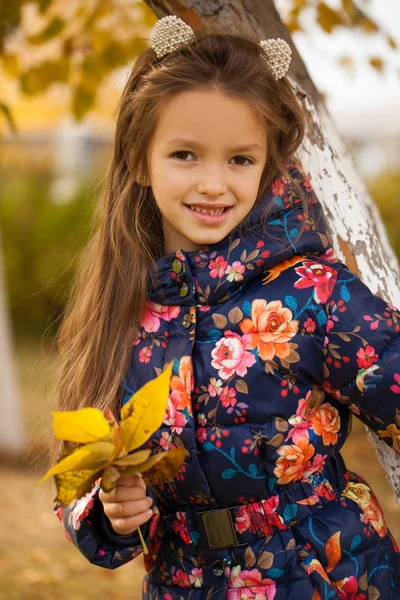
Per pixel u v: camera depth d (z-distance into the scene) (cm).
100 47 336
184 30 157
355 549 147
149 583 159
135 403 122
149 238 170
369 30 309
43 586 329
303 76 184
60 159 1134
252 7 177
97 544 151
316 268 149
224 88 146
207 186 146
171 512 156
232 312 148
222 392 145
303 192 156
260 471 145
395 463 164
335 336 143
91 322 167
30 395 687
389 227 716
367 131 1330
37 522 409
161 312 157
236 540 146
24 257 944
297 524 146
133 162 161
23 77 344
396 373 138
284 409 144
